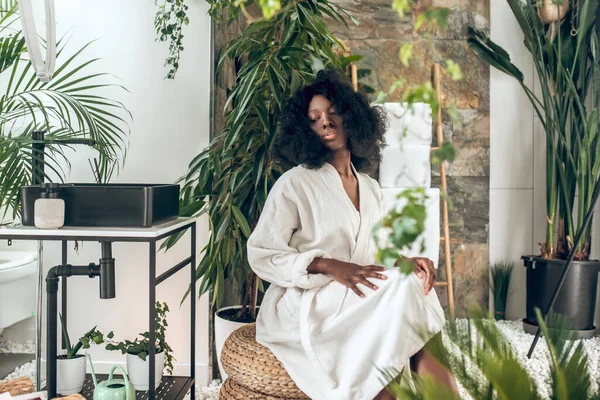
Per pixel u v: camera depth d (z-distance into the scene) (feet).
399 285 5.10
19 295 7.82
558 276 9.66
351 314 5.31
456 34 10.62
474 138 10.77
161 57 7.95
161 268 8.03
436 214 9.30
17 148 6.31
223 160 7.62
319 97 6.37
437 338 1.80
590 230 9.89
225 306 9.03
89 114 7.20
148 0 7.91
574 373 1.65
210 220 7.42
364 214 6.15
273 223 6.05
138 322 8.00
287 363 5.59
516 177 10.82
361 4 10.54
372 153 6.77
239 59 9.46
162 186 6.08
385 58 10.59
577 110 10.14
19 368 7.82
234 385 6.15
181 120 7.97
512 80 10.72
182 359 8.08
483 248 10.82
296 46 7.89
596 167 9.78
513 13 10.64
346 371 5.21
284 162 6.91
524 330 10.01
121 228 5.65
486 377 1.61
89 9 7.93
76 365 6.48
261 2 1.49
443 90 10.69
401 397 1.78
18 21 7.97
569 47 10.07
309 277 5.67
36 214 5.50
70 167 7.29
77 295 7.98
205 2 7.93
